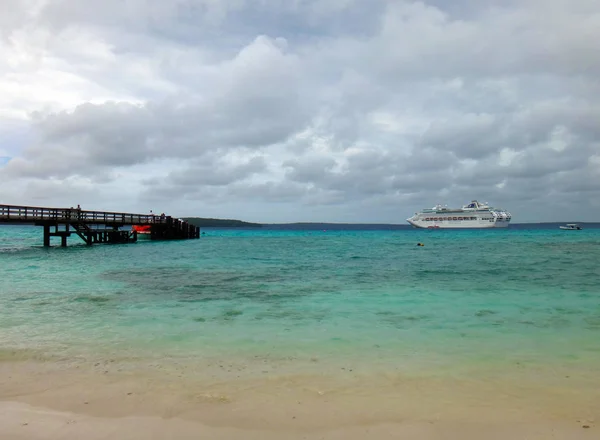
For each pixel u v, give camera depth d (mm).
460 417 4238
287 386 5039
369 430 3959
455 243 43031
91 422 4078
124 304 10281
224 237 65938
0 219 26562
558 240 49406
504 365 5832
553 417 4242
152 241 44219
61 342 6918
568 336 7336
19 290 12375
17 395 4730
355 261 22250
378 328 7922
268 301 10750
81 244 36469
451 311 9508
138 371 5543
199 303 10438
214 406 4465
